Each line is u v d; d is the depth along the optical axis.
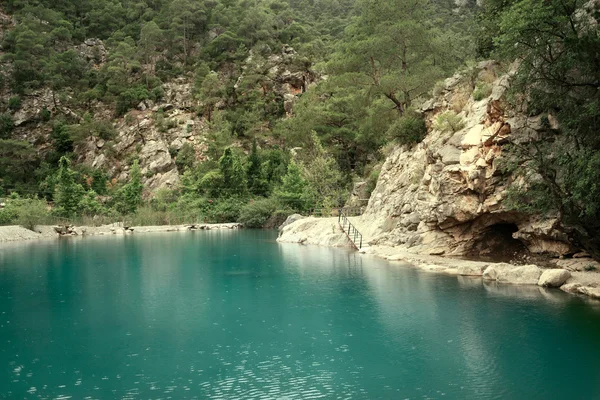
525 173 21.86
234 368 12.36
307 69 120.31
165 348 14.00
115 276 26.27
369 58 53.00
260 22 135.25
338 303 19.00
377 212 37.81
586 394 10.44
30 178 96.12
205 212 72.00
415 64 51.53
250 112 113.25
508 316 16.20
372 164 58.59
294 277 25.00
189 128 107.38
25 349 14.04
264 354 13.37
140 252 37.59
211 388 11.11
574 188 18.08
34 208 57.31
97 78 123.62
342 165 69.00
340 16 161.25
